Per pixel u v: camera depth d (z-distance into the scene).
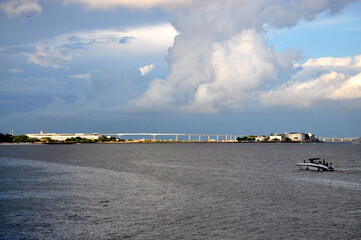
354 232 41.59
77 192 66.50
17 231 41.47
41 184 77.06
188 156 193.00
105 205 54.81
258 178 88.06
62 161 149.12
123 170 109.75
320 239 39.25
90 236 39.88
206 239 39.03
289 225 44.16
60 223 44.75
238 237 39.72
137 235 40.25
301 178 88.31
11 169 112.62
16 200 58.66
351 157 187.50
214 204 55.59
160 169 113.06
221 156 193.75
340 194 64.88
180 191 67.62
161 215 48.59
